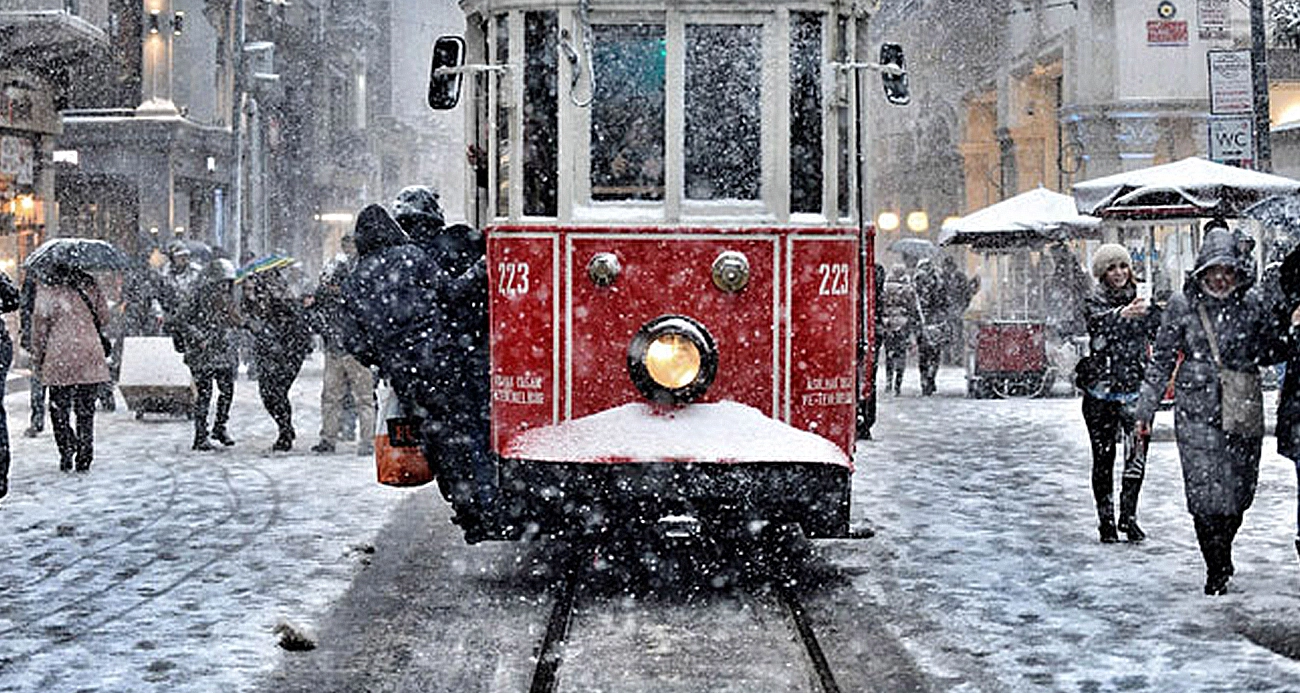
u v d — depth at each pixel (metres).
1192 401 8.75
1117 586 9.23
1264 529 11.17
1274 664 7.33
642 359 8.78
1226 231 8.71
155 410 20.45
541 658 7.68
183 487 13.91
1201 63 31.31
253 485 14.02
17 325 28.58
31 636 8.09
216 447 17.14
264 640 8.02
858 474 14.51
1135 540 10.77
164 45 39.94
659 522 8.66
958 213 44.03
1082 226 25.33
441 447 9.42
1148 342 10.61
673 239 8.97
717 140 9.05
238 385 27.14
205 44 41.31
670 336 8.78
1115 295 10.70
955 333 31.56
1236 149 19.80
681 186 9.00
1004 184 40.72
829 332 9.09
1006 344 23.84
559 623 8.47
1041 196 25.97
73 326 15.01
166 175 39.56
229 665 7.50
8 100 27.62
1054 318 25.94
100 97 40.00
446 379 9.43
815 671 7.34
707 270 8.98
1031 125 37.50
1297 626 8.11
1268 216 12.01
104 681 7.17
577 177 9.05
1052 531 11.25
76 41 26.81
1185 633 8.00
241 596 9.12
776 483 8.54
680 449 8.56
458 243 9.82
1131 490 10.73
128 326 25.42
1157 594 8.98
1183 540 10.82
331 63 54.41
